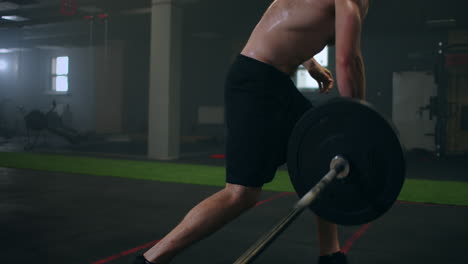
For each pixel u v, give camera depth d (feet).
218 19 31.12
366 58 32.40
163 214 10.20
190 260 6.79
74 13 28.27
